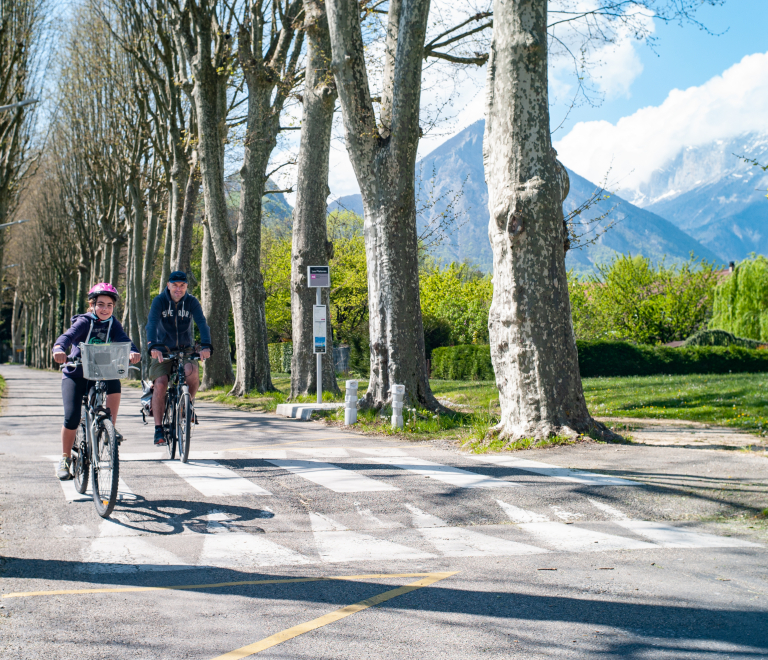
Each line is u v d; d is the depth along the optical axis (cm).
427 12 1235
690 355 2936
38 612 371
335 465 810
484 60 1675
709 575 439
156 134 2866
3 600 390
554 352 925
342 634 341
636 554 489
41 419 1580
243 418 1504
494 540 528
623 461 779
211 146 2095
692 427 1208
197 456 885
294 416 1520
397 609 377
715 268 4638
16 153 3012
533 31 921
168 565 461
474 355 2986
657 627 349
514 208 923
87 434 621
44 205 5409
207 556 482
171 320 830
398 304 1282
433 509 613
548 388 923
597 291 4594
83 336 633
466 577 436
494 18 954
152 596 399
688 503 618
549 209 927
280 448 975
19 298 9088
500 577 436
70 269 5769
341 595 402
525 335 930
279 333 4981
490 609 377
